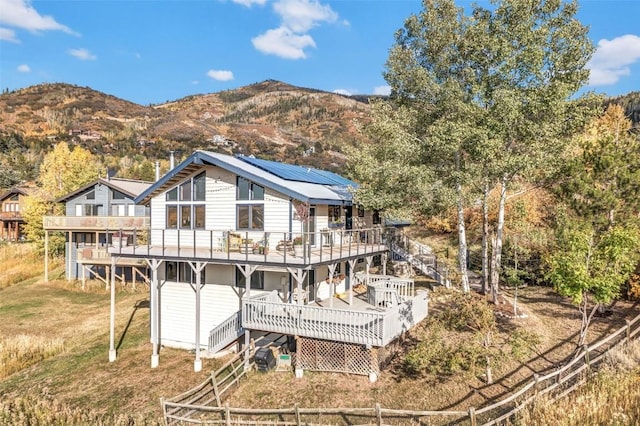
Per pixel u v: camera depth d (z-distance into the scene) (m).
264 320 15.21
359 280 23.19
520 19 18.50
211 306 18.73
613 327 16.45
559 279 13.23
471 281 24.70
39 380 16.47
